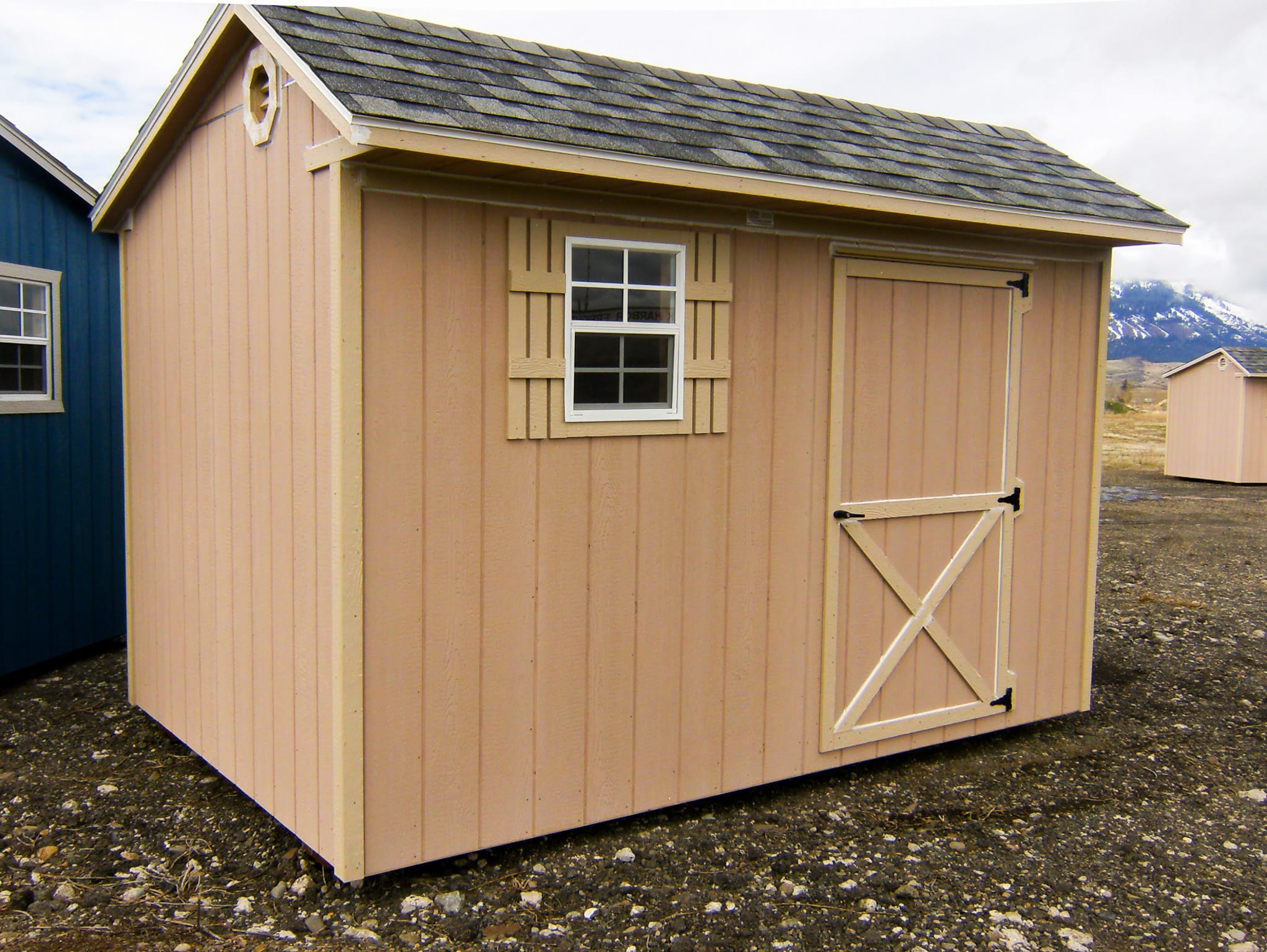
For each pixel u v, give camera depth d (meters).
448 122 3.41
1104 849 4.49
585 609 4.33
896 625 5.30
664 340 4.49
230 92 4.50
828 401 4.95
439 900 3.93
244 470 4.53
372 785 3.85
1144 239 5.55
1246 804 4.99
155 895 3.97
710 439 4.62
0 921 3.74
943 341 5.31
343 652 3.74
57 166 6.66
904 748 5.41
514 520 4.12
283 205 4.05
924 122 6.23
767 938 3.72
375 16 4.52
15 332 6.66
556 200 4.09
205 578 5.00
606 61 5.22
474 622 4.05
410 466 3.85
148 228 5.47
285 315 4.09
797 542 4.92
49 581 6.93
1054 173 5.88
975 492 5.52
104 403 7.38
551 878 4.12
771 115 5.16
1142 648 7.79
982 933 3.79
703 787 4.73
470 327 3.96
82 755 5.48
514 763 4.20
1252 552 12.13
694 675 4.66
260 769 4.53
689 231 4.43
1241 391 19.42
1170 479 20.78
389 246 3.74
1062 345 5.77
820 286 4.87
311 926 3.73
